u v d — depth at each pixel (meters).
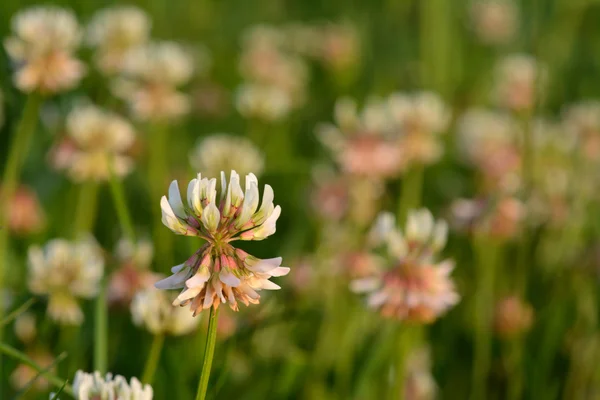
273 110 0.70
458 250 0.55
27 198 0.50
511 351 0.47
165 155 0.61
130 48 0.61
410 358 0.45
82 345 0.41
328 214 0.54
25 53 0.42
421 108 0.54
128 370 0.41
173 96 0.56
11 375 0.40
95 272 0.39
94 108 0.52
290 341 0.44
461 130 0.67
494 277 0.50
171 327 0.35
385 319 0.43
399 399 0.39
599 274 0.51
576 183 0.60
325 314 0.44
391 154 0.52
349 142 0.53
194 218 0.30
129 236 0.39
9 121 0.52
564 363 0.47
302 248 0.58
